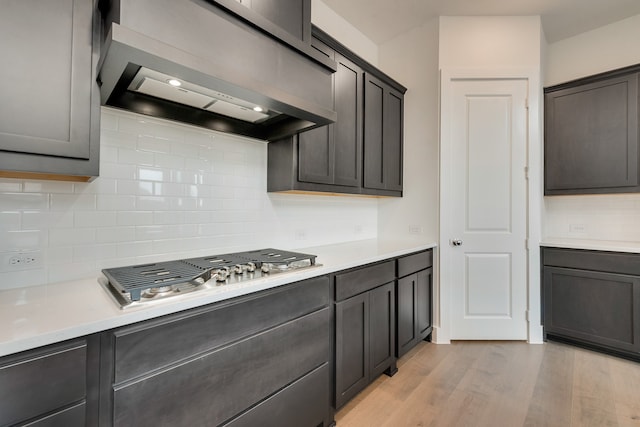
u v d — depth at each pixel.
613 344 2.38
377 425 1.65
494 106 2.69
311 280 1.51
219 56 1.18
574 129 2.73
